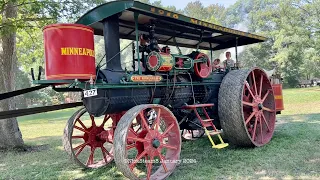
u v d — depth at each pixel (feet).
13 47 25.27
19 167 18.37
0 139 24.44
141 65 16.03
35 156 21.45
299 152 16.92
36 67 65.98
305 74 129.90
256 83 22.09
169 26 17.92
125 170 12.14
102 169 16.74
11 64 25.17
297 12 87.45
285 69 123.75
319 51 83.71
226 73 21.18
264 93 22.34
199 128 18.79
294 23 88.07
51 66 12.04
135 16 14.57
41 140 29.40
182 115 18.79
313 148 17.70
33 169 17.57
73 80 12.60
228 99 18.06
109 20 14.61
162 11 14.17
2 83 24.88
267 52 134.21
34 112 13.19
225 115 18.15
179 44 23.80
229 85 18.42
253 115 19.42
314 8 84.12
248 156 16.76
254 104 19.47
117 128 12.55
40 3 24.30
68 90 15.06
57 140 28.81
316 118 31.60
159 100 16.28
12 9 25.52
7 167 18.58
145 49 15.89
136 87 14.65
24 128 42.65
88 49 12.55
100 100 13.55
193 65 17.63
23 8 28.86
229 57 23.25
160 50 16.26
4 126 24.44
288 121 30.53
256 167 14.70
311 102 54.39
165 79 16.12
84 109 16.99
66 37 12.01
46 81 12.41
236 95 17.81
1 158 21.39
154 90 15.40
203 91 19.45
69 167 17.54
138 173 15.37
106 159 17.74
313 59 84.64
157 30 18.85
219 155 17.57
